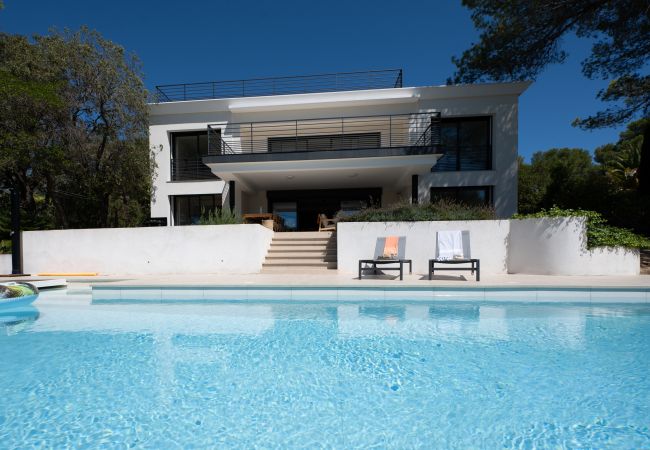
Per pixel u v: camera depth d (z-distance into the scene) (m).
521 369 2.80
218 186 12.85
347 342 3.56
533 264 7.35
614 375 2.65
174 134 13.40
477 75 11.79
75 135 10.65
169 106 12.83
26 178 12.92
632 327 3.97
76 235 8.80
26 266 8.94
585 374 2.68
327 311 4.93
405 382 2.60
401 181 12.63
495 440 1.87
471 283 5.79
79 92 10.73
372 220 8.59
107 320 4.55
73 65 10.42
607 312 4.67
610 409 2.16
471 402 2.28
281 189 14.42
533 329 3.92
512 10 10.02
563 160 28.98
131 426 2.04
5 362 3.06
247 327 4.17
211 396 2.41
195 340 3.68
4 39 11.36
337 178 12.18
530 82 11.50
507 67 10.88
